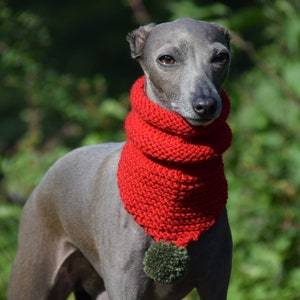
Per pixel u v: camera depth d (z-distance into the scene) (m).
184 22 6.22
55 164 7.32
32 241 7.32
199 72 6.04
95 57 19.50
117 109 11.12
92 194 6.73
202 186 6.19
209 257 6.35
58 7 19.66
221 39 6.24
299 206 9.56
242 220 9.55
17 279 7.36
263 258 9.12
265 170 9.96
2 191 11.48
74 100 11.75
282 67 10.57
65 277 7.34
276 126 10.35
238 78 11.67
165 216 6.20
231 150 10.24
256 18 10.17
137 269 6.31
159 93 6.18
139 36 6.43
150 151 6.11
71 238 7.11
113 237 6.37
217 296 6.47
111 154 6.80
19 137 17.20
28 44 11.93
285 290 8.82
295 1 10.59
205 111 5.89
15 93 17.61
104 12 19.94
